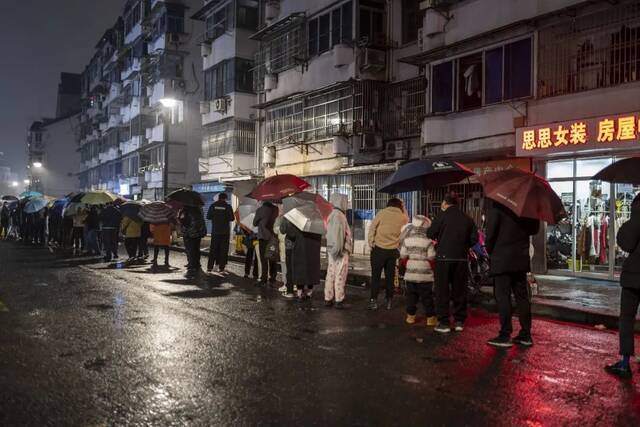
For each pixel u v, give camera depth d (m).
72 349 6.45
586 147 11.85
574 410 4.82
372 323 8.24
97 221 18.20
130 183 43.91
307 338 7.22
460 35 15.38
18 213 24.31
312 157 21.97
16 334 7.11
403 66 18.89
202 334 7.30
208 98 29.92
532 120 13.48
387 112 19.25
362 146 19.02
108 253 16.33
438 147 16.08
